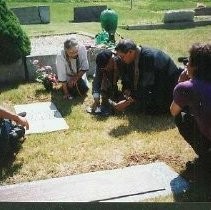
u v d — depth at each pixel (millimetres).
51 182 4609
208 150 4383
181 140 5418
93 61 8250
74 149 5285
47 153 5191
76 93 7102
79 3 25266
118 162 4941
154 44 11828
